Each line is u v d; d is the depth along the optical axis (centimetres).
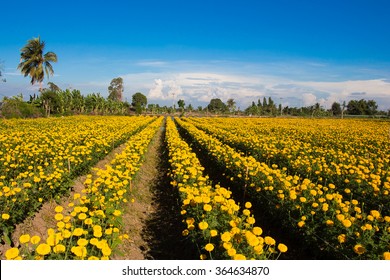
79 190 915
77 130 2003
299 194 697
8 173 894
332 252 540
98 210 569
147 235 727
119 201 734
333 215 593
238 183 948
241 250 452
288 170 1203
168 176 1175
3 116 3406
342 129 3006
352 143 1866
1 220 570
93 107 5941
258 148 1513
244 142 1702
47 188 764
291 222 639
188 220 548
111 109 6512
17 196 673
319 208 626
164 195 1006
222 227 519
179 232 722
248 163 945
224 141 1934
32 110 3888
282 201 691
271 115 9294
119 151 1698
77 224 543
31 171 919
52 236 429
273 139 1892
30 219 661
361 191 878
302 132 2581
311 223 599
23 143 1268
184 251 622
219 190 637
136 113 7588
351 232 541
